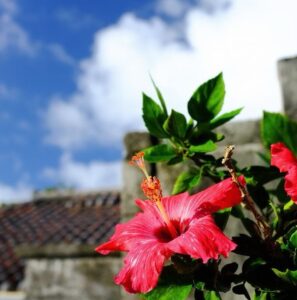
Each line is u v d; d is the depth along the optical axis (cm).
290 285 28
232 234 57
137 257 29
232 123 63
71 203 264
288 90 62
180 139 39
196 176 39
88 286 155
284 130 45
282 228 34
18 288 182
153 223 34
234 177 30
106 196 266
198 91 38
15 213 264
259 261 30
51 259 159
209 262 30
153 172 66
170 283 30
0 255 206
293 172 30
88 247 154
